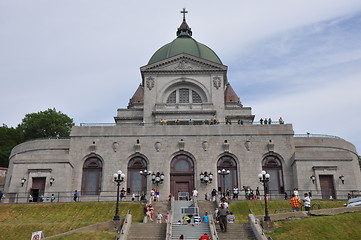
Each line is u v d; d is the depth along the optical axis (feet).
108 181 162.30
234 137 168.45
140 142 167.94
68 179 159.12
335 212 108.68
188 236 95.45
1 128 254.68
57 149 170.81
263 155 166.09
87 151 166.71
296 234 95.45
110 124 173.27
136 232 97.55
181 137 168.66
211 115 195.42
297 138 172.35
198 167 163.94
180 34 245.45
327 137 175.11
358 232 96.32
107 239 94.63
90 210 130.41
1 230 110.93
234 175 164.14
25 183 155.63
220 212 98.07
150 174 162.40
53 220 122.31
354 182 155.43
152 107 198.80
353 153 181.68
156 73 204.13
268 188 161.79
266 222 99.55
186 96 204.23
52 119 251.80
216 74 204.44
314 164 158.30
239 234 95.76
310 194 144.25
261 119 175.42
